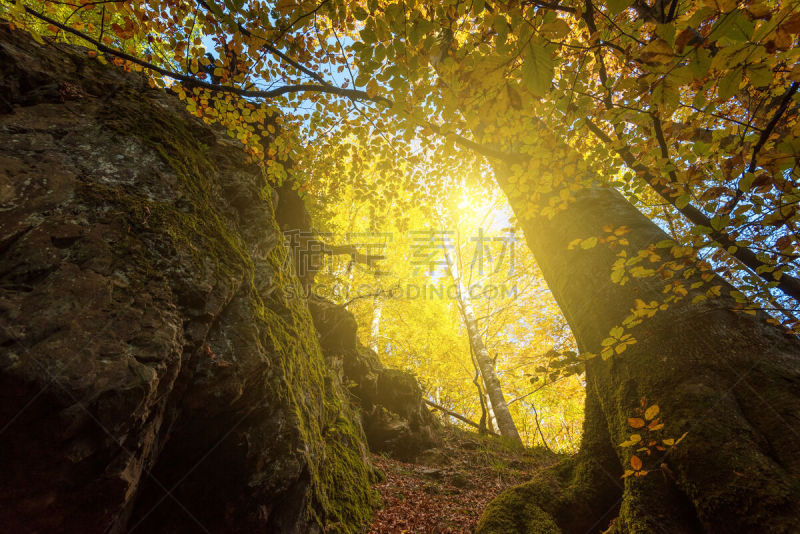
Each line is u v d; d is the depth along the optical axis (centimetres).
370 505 429
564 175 256
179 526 240
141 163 299
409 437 712
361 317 1477
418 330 1512
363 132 472
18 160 241
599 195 302
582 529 251
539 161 248
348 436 490
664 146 188
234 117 409
